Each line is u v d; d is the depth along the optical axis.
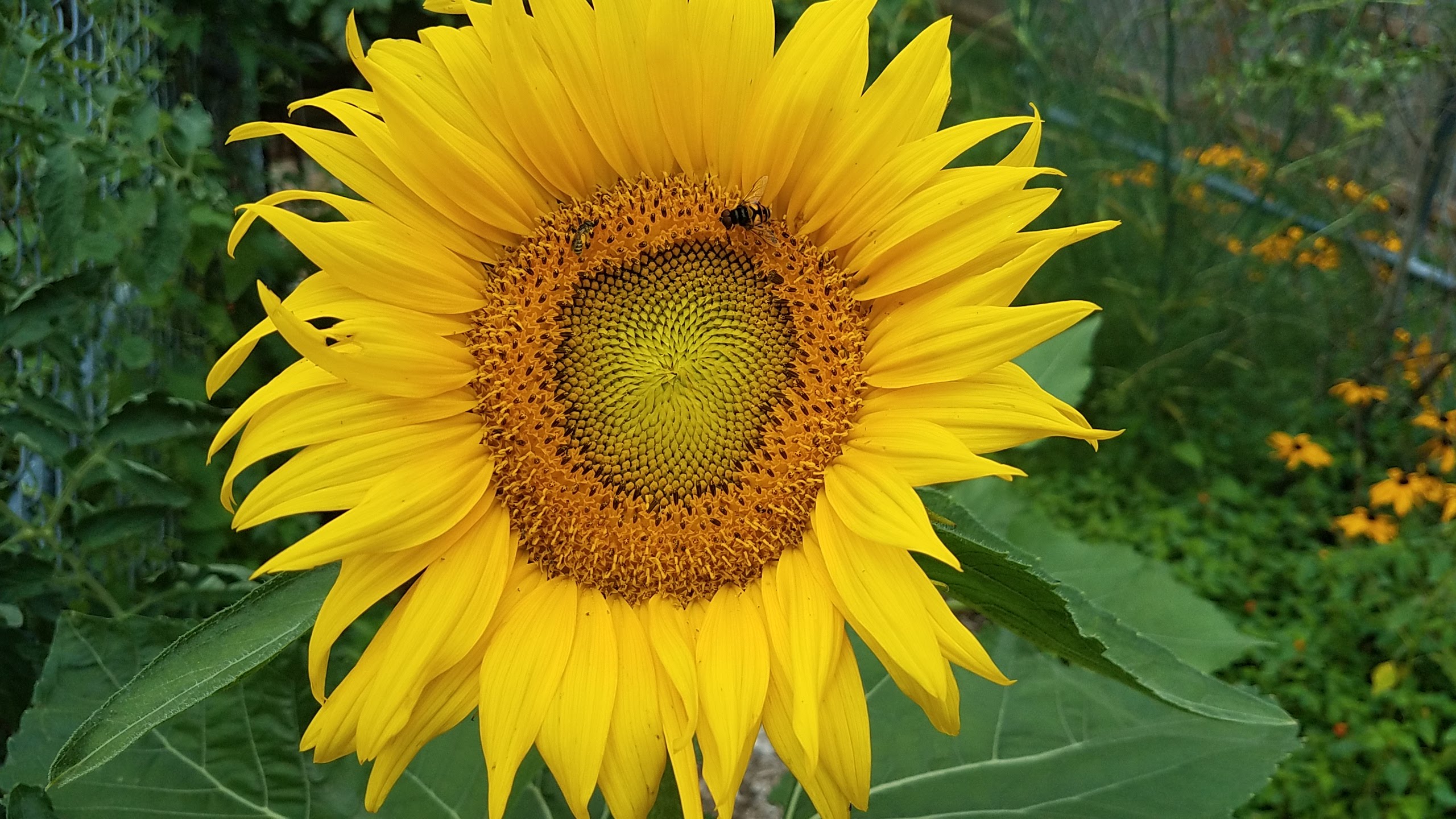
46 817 0.28
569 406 0.29
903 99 0.27
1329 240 0.81
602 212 0.29
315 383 0.25
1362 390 0.70
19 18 0.41
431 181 0.27
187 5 0.53
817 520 0.27
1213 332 0.77
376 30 0.60
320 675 0.24
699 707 0.25
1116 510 0.69
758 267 0.29
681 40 0.27
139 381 0.47
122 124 0.42
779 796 0.36
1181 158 0.82
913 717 0.36
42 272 0.42
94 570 0.43
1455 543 0.60
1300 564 0.62
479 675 0.26
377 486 0.25
